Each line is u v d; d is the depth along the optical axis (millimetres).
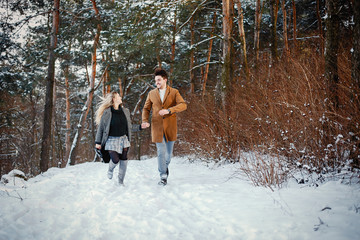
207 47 16328
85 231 2311
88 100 14047
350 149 2916
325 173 3109
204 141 6242
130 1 7480
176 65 13852
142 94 18172
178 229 2260
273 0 10469
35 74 13969
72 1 13805
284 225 1982
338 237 1657
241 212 2410
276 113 4156
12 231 2232
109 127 4164
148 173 5562
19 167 17625
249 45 14711
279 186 3109
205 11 13547
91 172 5832
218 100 6723
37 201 3145
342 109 3314
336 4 3555
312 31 12594
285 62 6555
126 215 2652
